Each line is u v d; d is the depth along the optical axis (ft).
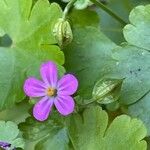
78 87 0.48
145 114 0.46
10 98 0.48
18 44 0.49
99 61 0.48
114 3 0.55
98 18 0.54
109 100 0.45
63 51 0.49
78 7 0.51
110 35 0.55
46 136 0.47
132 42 0.47
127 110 0.46
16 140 0.48
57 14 0.48
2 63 0.49
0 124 0.48
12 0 0.50
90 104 0.46
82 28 0.49
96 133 0.45
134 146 0.44
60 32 0.46
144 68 0.46
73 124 0.46
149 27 0.47
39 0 0.48
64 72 0.47
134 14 0.47
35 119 0.48
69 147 0.47
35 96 0.45
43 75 0.45
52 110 0.47
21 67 0.49
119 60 0.47
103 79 0.46
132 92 0.46
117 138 0.44
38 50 0.49
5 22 0.50
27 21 0.49
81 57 0.48
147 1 0.54
